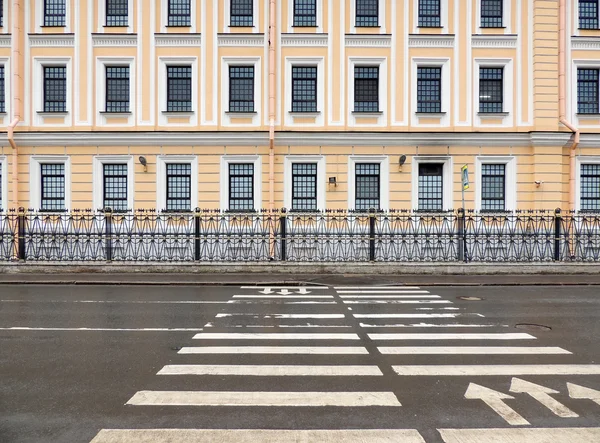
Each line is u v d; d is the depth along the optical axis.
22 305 9.94
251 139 18.23
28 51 18.28
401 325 8.07
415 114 18.47
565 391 4.92
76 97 18.33
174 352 6.37
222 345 6.71
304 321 8.38
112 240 15.30
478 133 18.16
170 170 18.48
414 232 15.29
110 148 18.34
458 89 18.45
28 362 5.93
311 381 5.21
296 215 15.77
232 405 4.52
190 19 18.39
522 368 5.68
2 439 3.79
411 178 18.33
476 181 18.34
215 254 15.38
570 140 18.44
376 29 18.42
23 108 18.33
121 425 4.07
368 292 11.77
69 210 18.22
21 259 15.10
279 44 18.36
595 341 7.01
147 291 11.94
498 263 14.80
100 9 18.30
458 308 9.64
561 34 18.09
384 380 5.25
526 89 18.39
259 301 10.44
